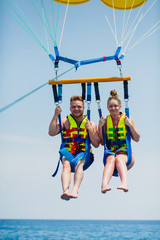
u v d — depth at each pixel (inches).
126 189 211.6
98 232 2155.5
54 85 237.3
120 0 287.0
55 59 236.2
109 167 223.6
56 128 236.7
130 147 232.5
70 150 233.8
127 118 233.3
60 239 1338.6
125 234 1859.0
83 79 235.1
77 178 221.3
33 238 1386.6
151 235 1775.3
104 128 243.1
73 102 234.2
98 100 237.0
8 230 2193.7
